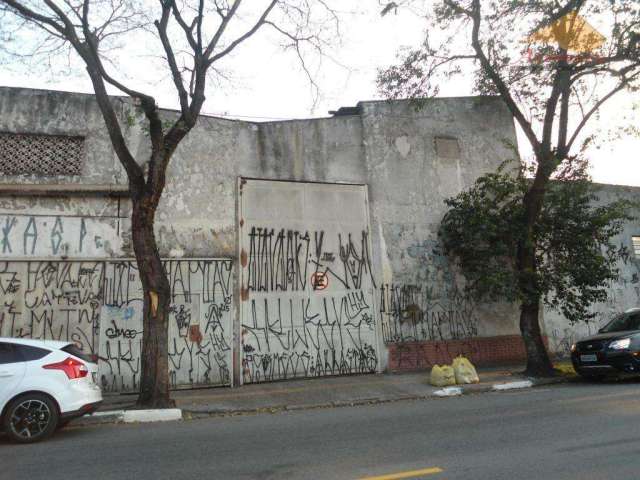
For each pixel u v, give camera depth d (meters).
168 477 4.88
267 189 12.71
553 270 12.49
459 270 13.86
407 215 13.77
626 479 4.46
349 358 12.48
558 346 14.88
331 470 4.96
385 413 8.34
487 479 4.55
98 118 11.84
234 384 11.41
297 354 12.11
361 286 12.96
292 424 7.58
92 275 11.03
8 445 6.40
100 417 8.01
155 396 8.76
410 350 12.97
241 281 12.00
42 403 6.64
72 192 11.14
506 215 12.75
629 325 11.60
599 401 8.55
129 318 11.07
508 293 11.63
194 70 9.88
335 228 13.06
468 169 14.67
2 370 6.58
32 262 10.75
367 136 13.86
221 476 4.87
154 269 9.04
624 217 12.98
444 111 14.83
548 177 12.08
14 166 11.18
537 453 5.39
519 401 9.01
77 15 9.19
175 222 11.84
